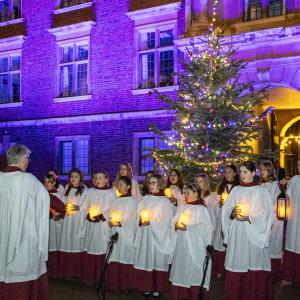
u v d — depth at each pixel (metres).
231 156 10.21
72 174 8.54
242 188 6.42
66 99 16.42
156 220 7.08
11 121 17.70
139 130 14.73
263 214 6.22
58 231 8.37
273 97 14.77
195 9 12.70
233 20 12.34
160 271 7.05
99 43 15.73
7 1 18.50
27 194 5.21
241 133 10.23
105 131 15.47
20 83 17.62
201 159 10.16
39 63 17.19
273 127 14.48
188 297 6.60
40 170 17.02
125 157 15.02
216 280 8.20
